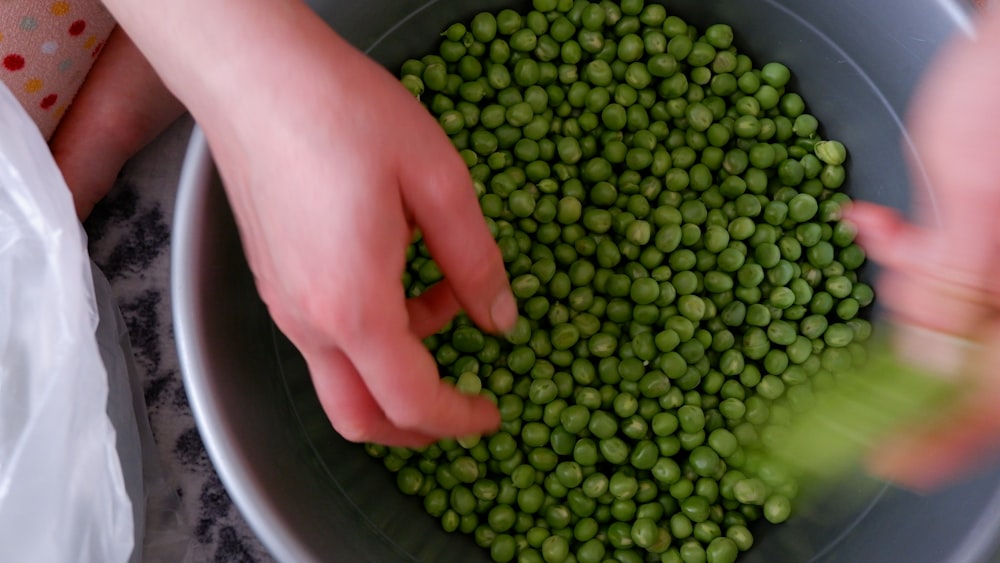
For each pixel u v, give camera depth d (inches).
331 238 13.8
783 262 20.3
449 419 14.7
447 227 14.4
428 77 20.5
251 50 13.9
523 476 19.8
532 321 20.2
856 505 18.6
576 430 19.7
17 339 18.7
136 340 22.3
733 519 19.8
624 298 20.3
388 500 19.6
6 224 19.0
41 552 18.5
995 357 13.8
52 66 20.5
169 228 22.8
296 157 13.8
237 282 18.0
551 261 20.2
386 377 14.0
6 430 18.5
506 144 20.9
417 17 20.2
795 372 20.1
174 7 14.0
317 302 13.9
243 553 21.5
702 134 20.9
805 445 19.2
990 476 16.8
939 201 14.5
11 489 18.4
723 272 20.4
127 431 21.1
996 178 13.2
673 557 19.6
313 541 17.1
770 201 20.9
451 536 20.0
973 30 17.9
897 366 15.9
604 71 20.9
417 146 14.1
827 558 18.7
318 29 14.2
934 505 17.4
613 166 21.2
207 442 17.0
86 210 22.3
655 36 20.9
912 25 18.6
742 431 19.9
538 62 21.2
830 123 20.8
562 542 19.7
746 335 20.3
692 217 20.5
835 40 19.8
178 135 23.1
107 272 22.5
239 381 17.6
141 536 20.8
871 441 16.7
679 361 19.7
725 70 20.9
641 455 19.7
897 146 19.6
